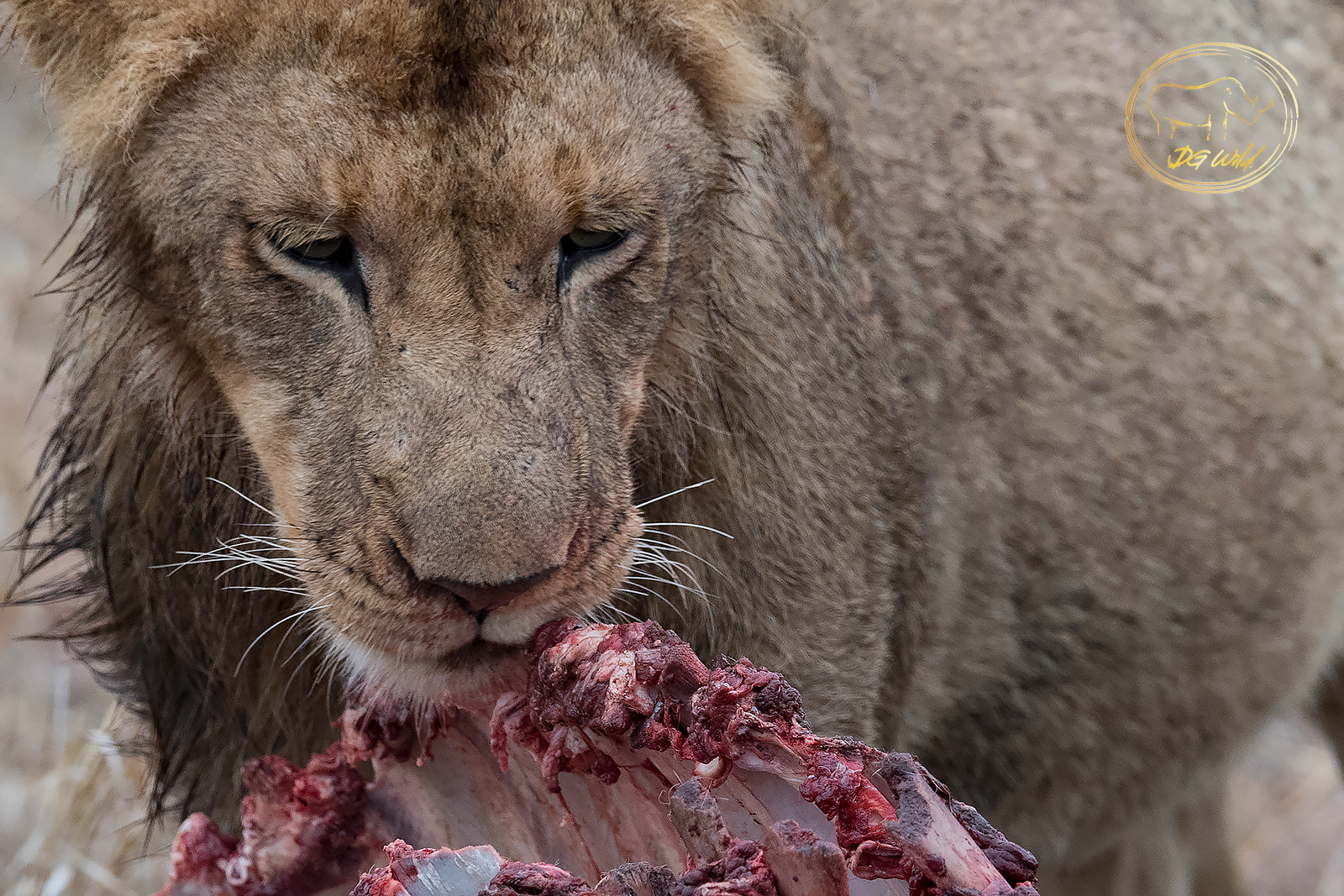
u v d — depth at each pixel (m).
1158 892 10.14
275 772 5.14
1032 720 8.18
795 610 6.33
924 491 7.32
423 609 4.79
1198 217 8.30
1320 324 8.77
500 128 4.91
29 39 5.65
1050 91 8.03
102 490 6.30
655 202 5.37
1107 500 8.05
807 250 6.69
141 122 5.35
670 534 6.08
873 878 3.65
